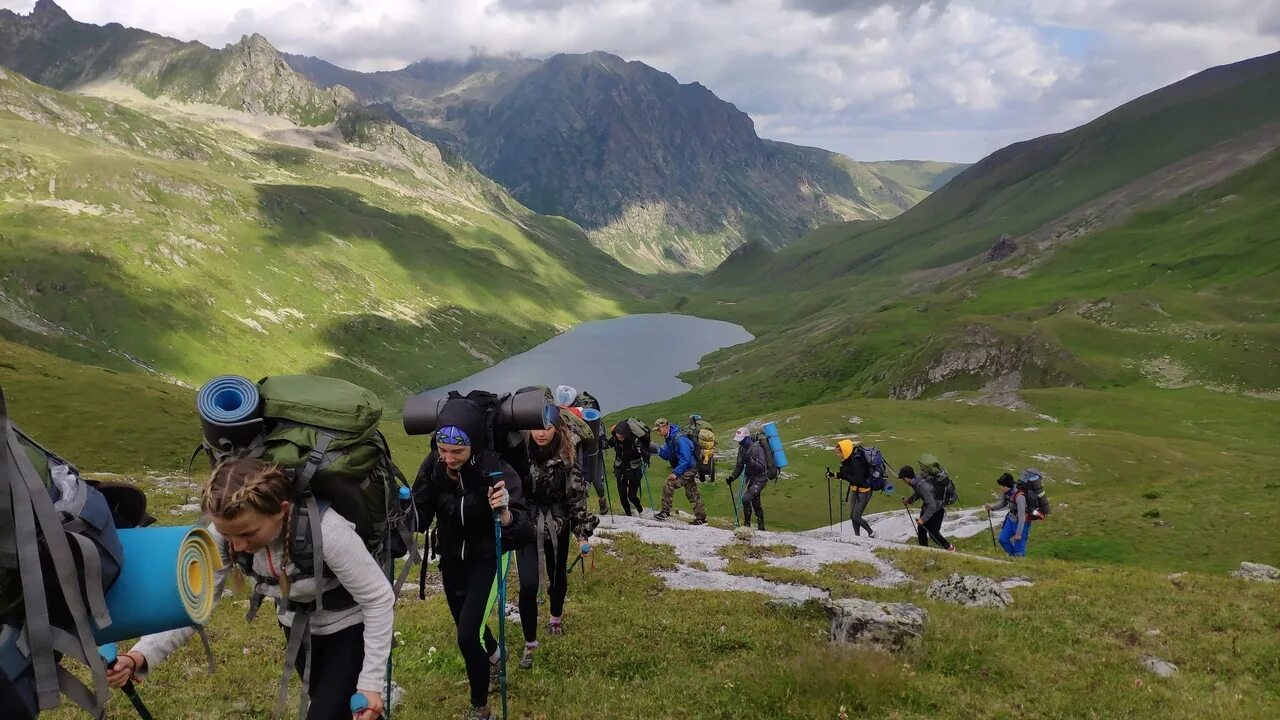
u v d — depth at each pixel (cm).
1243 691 1010
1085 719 907
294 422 517
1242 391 12012
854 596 1505
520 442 818
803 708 884
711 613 1285
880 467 2391
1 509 368
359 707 515
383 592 534
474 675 773
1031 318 17488
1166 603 1464
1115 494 4647
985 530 3966
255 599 547
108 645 489
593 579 1496
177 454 6231
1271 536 3488
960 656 1086
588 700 897
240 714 848
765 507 5688
